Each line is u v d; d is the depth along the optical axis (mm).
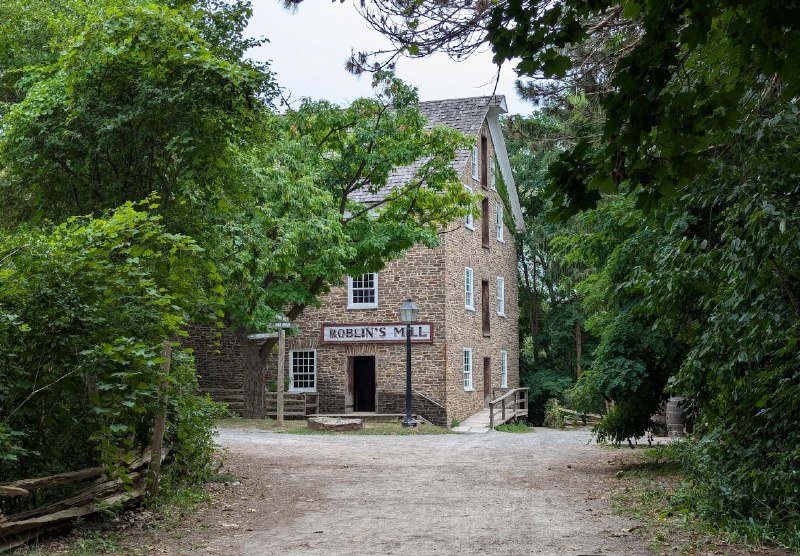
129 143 10477
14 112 10531
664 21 3725
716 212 9250
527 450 17438
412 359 28328
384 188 28188
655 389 13602
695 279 8594
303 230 18625
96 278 7859
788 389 7336
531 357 42031
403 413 28234
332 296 29281
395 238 22844
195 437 10719
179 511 9094
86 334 7793
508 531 8219
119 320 8094
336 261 20734
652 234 11375
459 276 30078
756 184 7301
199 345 30547
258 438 19500
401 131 22734
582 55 9805
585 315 37062
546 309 42281
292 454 15953
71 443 8406
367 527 8461
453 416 28609
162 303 8242
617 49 9656
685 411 11047
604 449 17516
